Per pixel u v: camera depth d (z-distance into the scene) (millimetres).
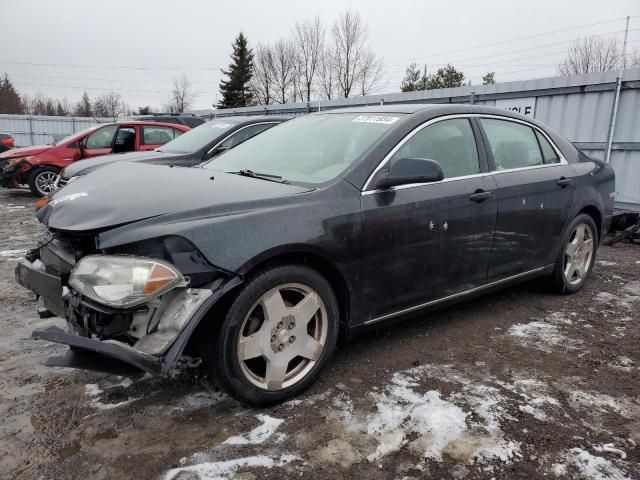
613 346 3486
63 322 3662
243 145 3926
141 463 2195
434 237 3180
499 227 3596
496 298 4418
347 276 2805
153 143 9812
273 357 2576
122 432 2406
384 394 2783
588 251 4590
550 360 3254
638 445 2389
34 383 2832
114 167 3518
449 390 2840
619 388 2916
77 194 2791
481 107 3766
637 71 7934
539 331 3715
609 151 8469
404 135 3150
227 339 2393
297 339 2666
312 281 2664
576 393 2846
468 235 3385
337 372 3025
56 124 27531
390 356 3254
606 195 4676
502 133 3832
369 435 2416
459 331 3684
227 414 2566
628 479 2156
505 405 2697
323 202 2715
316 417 2555
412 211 3037
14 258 5566
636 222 6656
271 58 58438
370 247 2869
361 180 2891
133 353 2156
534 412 2639
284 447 2318
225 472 2148
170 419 2514
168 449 2289
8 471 2135
